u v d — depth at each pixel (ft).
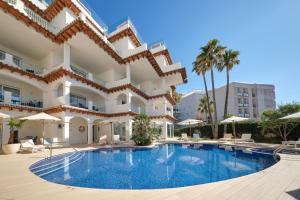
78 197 12.87
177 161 34.71
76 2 67.31
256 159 35.58
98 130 76.48
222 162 33.04
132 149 52.44
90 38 58.70
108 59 74.18
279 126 61.05
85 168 28.25
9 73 48.01
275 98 177.37
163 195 13.14
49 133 54.85
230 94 173.27
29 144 41.14
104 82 78.84
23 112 50.75
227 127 87.76
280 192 13.56
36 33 52.34
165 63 107.86
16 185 15.81
